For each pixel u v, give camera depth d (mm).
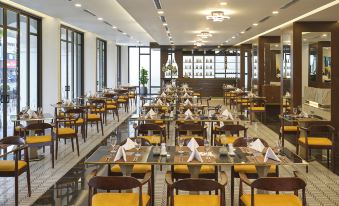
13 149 5172
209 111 10070
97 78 19281
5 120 9305
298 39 11039
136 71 25828
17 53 10016
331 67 10711
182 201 3922
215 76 24156
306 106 10961
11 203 5312
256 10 9328
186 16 10484
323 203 5352
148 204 4039
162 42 20953
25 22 10719
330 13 9617
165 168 7086
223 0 8086
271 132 11297
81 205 5219
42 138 7266
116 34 17672
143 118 8367
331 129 7145
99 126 12219
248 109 13633
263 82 16219
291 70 11211
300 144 7562
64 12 10906
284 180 3557
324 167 7230
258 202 3887
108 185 3619
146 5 8766
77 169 7043
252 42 19234
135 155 4664
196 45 22797
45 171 6926
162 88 20078
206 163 4297
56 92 11961
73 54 15438
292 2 8328
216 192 4262
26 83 10781
